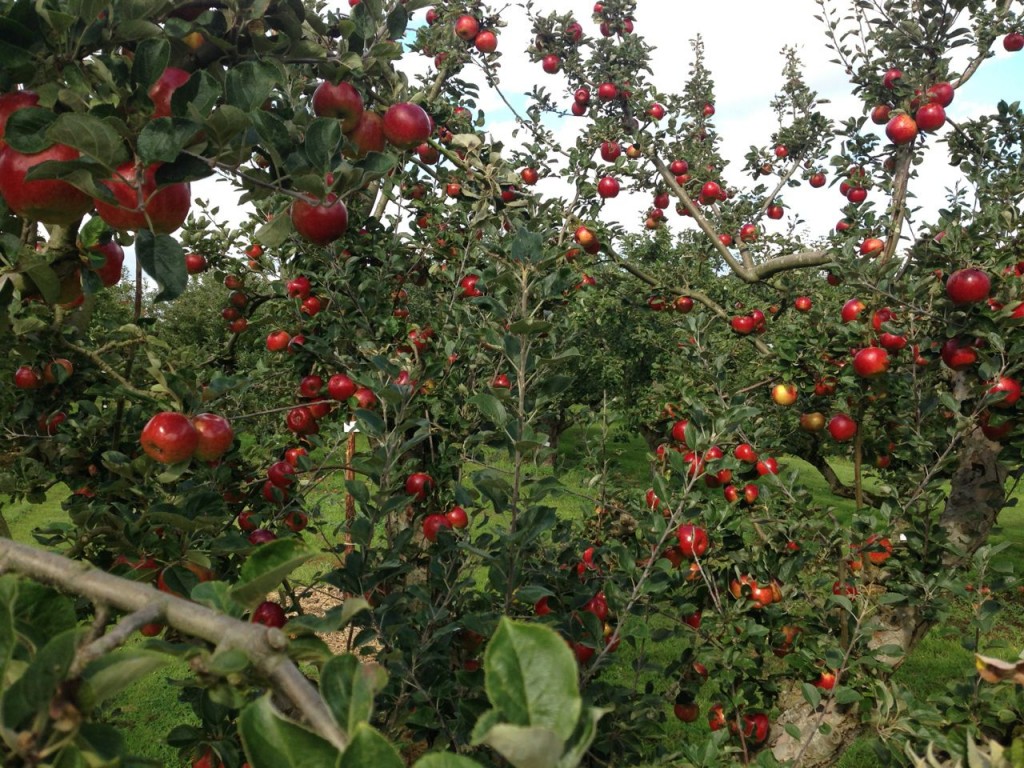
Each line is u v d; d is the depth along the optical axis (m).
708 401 4.03
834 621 3.50
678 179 6.91
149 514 2.12
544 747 0.48
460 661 2.99
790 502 3.65
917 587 3.23
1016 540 11.46
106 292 5.34
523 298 2.40
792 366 4.35
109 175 1.14
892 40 4.10
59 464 3.30
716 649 3.28
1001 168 4.59
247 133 1.35
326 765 0.59
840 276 3.78
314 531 3.63
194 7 1.45
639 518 3.45
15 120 1.11
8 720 0.58
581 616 2.53
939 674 7.44
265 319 4.62
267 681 0.66
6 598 0.66
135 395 2.88
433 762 0.50
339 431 3.80
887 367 3.54
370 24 1.78
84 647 0.60
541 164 5.69
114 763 0.59
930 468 3.39
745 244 6.98
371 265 4.65
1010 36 4.07
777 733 3.68
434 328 4.41
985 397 3.03
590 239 4.95
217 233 5.16
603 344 13.97
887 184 4.18
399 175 4.24
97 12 1.21
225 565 3.10
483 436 2.92
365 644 2.54
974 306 3.24
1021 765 0.86
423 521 3.33
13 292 1.48
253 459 3.81
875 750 2.79
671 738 5.46
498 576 2.32
